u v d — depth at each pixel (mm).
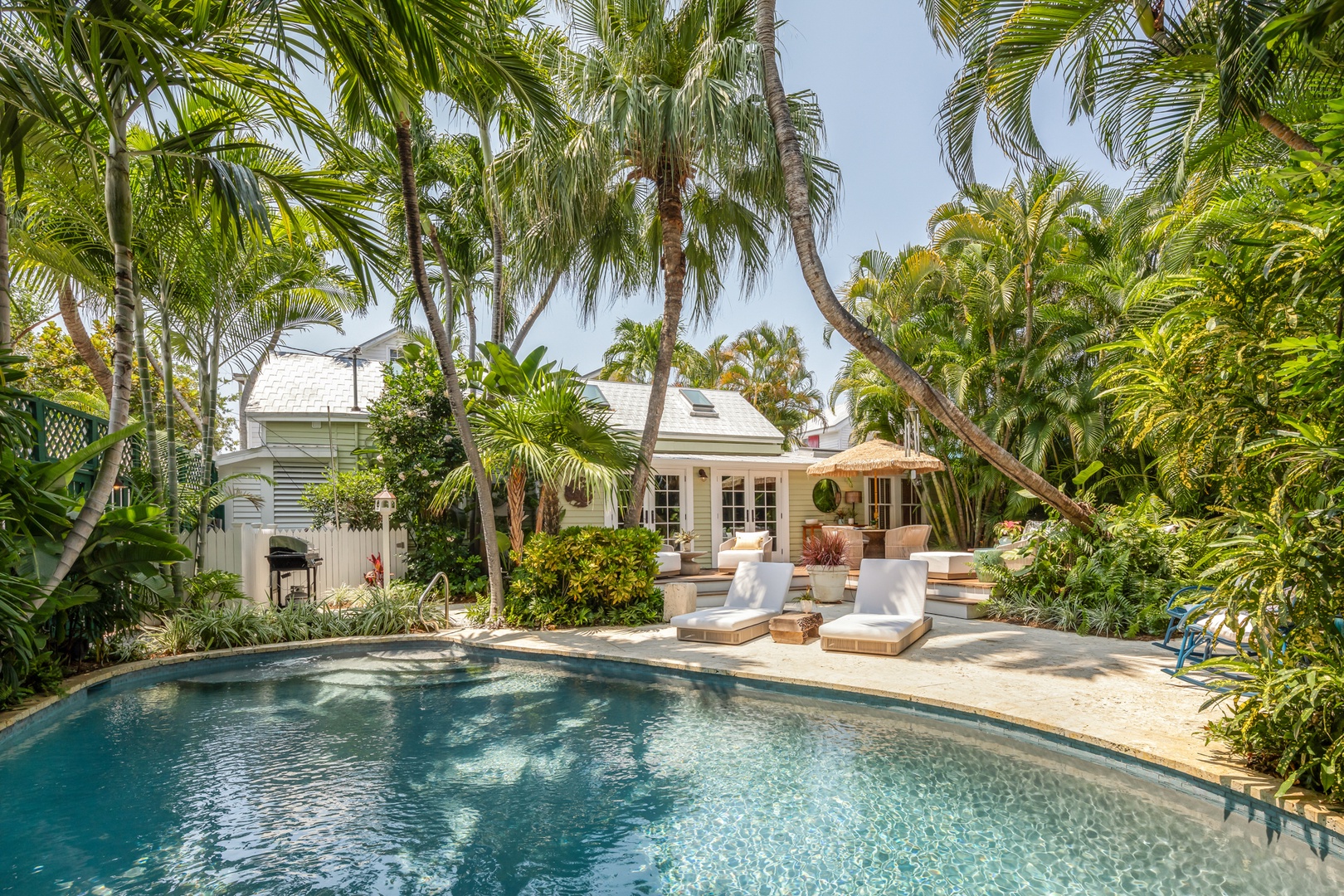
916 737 5383
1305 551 3629
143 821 3984
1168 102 6426
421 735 5539
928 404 7664
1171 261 9922
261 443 17922
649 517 15344
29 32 4656
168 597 8148
